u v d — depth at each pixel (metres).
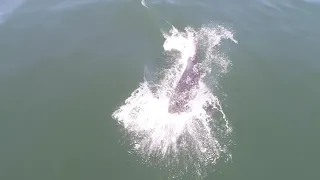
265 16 61.09
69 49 51.31
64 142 38.09
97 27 56.03
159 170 34.94
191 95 42.59
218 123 40.25
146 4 61.22
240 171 35.22
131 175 34.47
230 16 60.44
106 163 35.72
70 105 42.34
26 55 50.41
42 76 46.69
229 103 42.88
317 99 44.38
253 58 50.62
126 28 55.81
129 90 44.31
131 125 39.84
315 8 64.12
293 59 50.97
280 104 43.31
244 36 55.50
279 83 46.50
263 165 35.97
